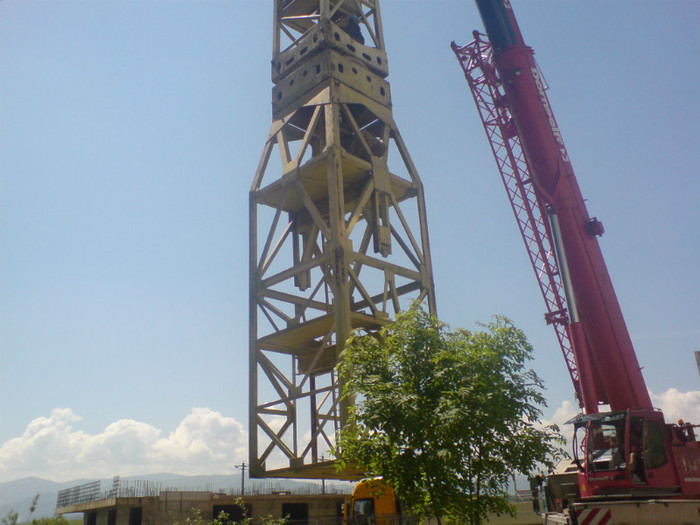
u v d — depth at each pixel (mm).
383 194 39312
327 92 38969
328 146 36844
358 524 30578
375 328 37094
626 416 22469
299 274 40438
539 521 33594
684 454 23016
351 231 35906
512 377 20797
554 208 29375
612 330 27234
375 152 40938
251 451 35781
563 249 28672
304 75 41094
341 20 45562
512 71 31453
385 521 29016
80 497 56875
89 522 57125
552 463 20047
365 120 42719
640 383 26594
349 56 41344
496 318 21578
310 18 42844
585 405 26625
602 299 27672
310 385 39125
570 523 18688
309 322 35781
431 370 19984
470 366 19797
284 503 51688
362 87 41000
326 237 35750
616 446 22531
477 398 18703
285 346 39000
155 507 46844
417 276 39125
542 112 30766
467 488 19578
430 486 19438
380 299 39188
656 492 21719
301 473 34906
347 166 38125
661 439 22688
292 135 43969
